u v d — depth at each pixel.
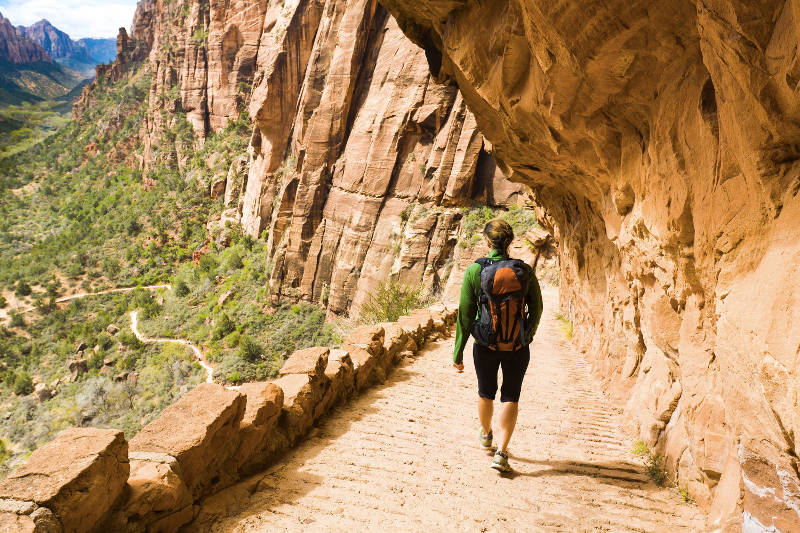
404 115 56.25
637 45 3.38
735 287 2.53
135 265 120.12
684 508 3.53
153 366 78.06
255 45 113.06
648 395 5.00
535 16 3.77
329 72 66.62
